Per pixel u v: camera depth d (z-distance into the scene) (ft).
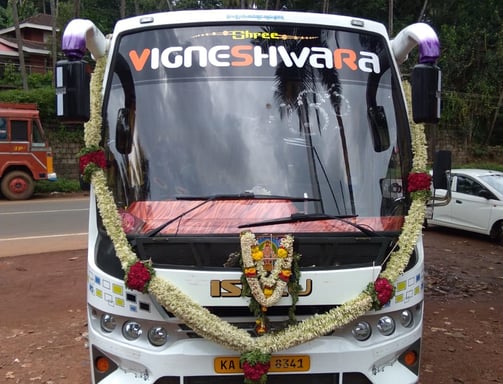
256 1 75.51
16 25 86.43
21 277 26.27
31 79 102.22
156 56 11.55
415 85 10.73
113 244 10.09
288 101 11.41
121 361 9.93
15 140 63.36
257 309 9.39
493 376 15.43
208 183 10.78
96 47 11.68
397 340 10.28
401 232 10.61
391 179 11.30
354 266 9.91
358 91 11.73
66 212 50.55
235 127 11.16
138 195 10.78
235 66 11.50
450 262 31.07
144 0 107.24
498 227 36.42
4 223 43.55
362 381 10.03
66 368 15.79
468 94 103.60
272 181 10.84
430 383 14.89
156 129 11.17
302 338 9.44
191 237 9.80
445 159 11.69
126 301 9.84
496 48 103.81
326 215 10.53
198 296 9.48
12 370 15.64
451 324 20.04
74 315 20.66
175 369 9.58
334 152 11.21
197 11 11.81
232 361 9.64
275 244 9.62
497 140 111.34
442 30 107.86
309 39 11.84
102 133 11.24
